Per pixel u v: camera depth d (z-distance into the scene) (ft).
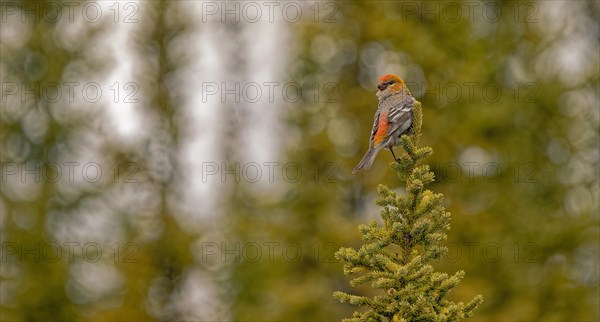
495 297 60.95
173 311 68.13
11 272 69.51
